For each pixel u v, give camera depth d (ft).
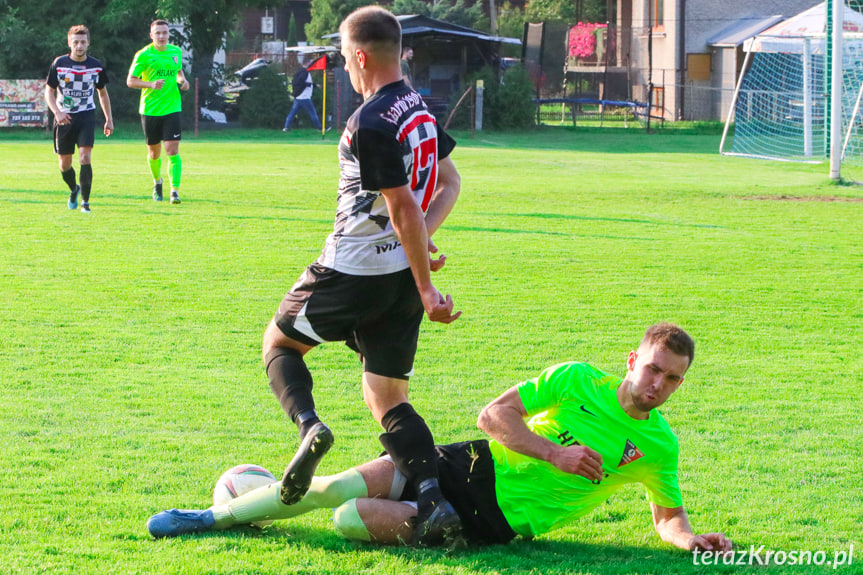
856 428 52.85
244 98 329.11
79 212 124.16
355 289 36.01
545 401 36.47
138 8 315.37
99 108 316.40
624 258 105.70
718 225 133.90
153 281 86.48
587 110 450.71
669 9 387.14
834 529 39.14
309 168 196.34
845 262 106.63
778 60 348.38
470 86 317.22
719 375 63.46
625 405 36.09
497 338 71.46
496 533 36.55
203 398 55.52
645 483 37.35
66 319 72.69
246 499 36.60
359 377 61.05
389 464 37.14
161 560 33.99
